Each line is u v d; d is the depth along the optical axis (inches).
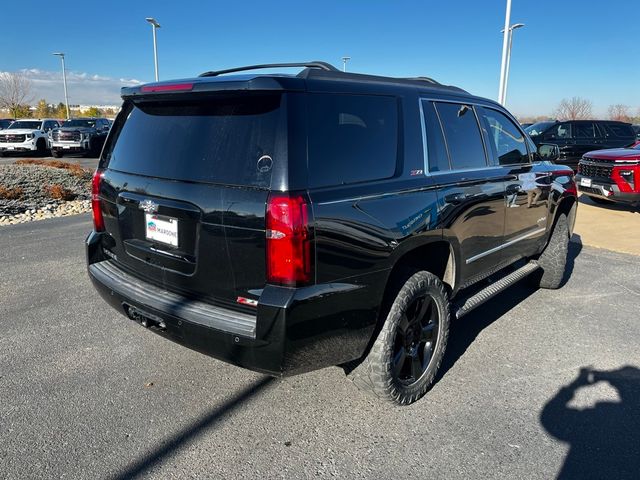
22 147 944.3
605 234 324.5
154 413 118.9
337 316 102.5
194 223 106.0
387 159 117.3
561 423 117.0
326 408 122.3
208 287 107.3
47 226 327.6
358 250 104.7
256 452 106.0
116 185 127.1
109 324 167.5
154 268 118.9
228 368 140.5
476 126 153.5
